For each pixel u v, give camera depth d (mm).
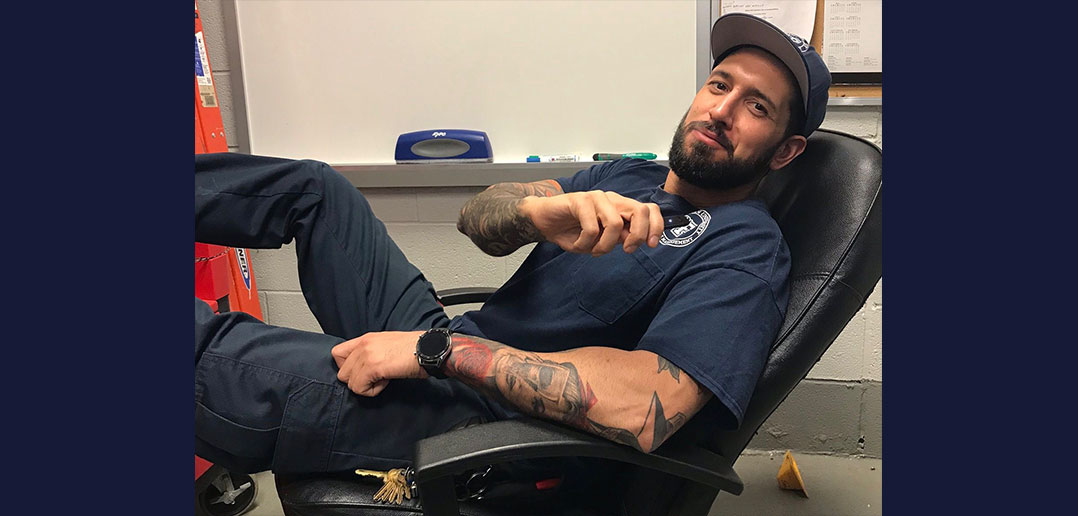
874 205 951
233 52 1666
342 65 1646
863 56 1453
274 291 1804
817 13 1452
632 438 790
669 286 981
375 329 1151
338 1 1617
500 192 1212
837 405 1681
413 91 1636
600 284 1032
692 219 1054
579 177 1335
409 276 1197
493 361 862
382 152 1676
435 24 1599
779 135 1062
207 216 1076
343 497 916
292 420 920
